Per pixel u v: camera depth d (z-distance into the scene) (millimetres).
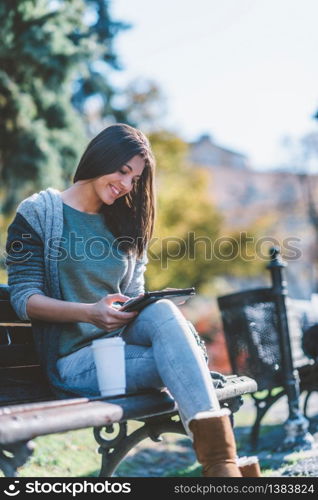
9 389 2734
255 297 5375
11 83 11344
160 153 21328
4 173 11977
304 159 36844
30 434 1887
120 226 2980
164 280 15250
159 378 2584
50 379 2664
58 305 2629
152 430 2957
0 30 10797
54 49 11414
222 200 44938
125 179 2863
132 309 2650
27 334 3016
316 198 36500
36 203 2822
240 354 5438
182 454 5402
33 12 11219
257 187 44125
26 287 2717
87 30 12352
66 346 2760
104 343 2461
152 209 3078
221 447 2229
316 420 6027
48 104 12125
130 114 22500
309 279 35719
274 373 5254
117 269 2924
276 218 31234
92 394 2545
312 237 36281
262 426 6449
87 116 19188
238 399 2988
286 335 5277
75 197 2930
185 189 19453
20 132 11766
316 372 5820
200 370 2332
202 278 17531
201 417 2227
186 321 2594
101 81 18891
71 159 12609
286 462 4438
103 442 2979
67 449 5117
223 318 5590
